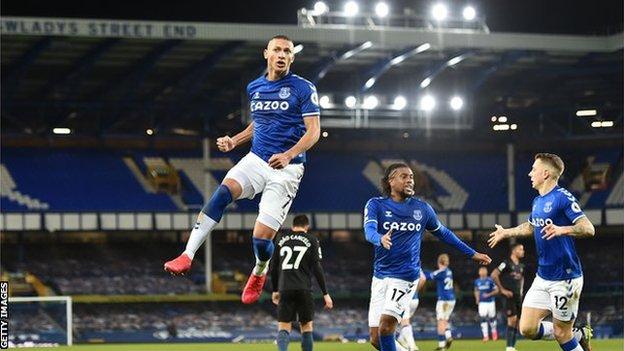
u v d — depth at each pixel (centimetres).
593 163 10119
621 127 9962
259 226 1798
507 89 9550
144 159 9788
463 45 7862
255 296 1916
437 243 10031
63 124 9612
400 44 7712
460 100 8475
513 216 9888
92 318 8338
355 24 8138
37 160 9588
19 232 9425
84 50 7812
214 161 9894
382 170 10131
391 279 2506
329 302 3162
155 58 7969
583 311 8831
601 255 9788
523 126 10050
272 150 1802
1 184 9262
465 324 8475
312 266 3125
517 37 7969
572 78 9325
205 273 9200
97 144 9825
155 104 9106
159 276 9125
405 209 2489
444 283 5062
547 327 2550
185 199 9462
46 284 8819
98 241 9638
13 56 7819
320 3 7650
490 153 10481
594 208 9775
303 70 8381
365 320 8600
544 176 2414
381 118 8806
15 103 8869
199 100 9206
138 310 8538
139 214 9238
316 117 1803
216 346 5903
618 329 8412
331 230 9812
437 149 10450
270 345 6081
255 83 1841
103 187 9431
